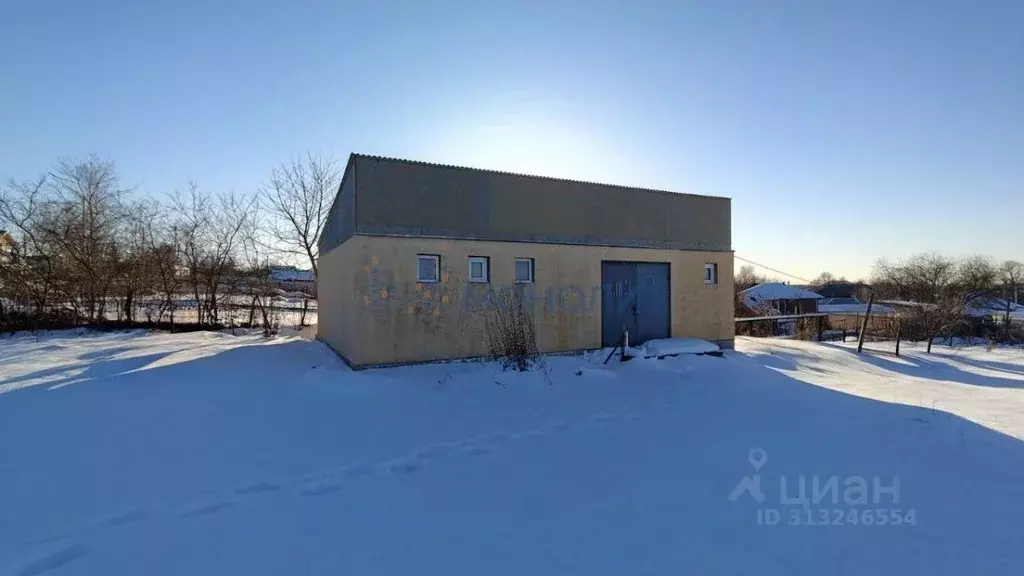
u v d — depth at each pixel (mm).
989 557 3150
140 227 18125
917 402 7746
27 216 17234
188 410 6301
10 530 3447
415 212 8961
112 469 4508
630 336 11141
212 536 3410
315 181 22250
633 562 3078
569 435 5727
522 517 3699
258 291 18859
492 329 9547
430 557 3141
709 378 8984
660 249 11547
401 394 7348
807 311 31359
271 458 4883
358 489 4211
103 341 13953
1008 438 5680
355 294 8453
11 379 8109
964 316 19594
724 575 2943
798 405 7270
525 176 10016
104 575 2951
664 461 4891
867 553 3199
